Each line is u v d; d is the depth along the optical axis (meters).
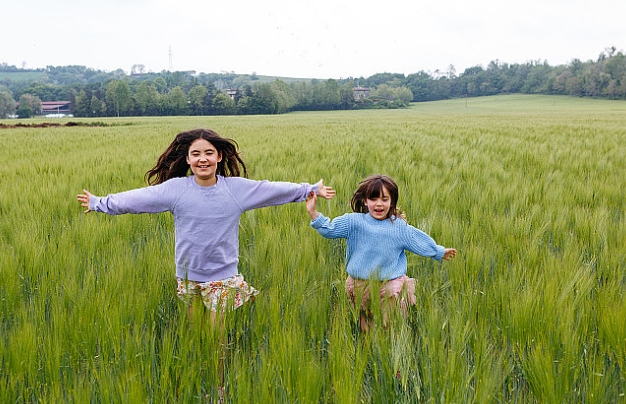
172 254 3.81
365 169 8.75
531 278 3.18
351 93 126.38
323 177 7.43
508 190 5.91
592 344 2.55
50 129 31.88
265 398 2.01
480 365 2.22
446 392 2.08
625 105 95.31
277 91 112.12
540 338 2.44
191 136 3.07
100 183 7.39
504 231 4.16
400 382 2.35
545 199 5.67
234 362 2.36
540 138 15.74
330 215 5.03
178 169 3.33
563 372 2.16
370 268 3.26
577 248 3.79
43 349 2.36
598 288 3.08
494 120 36.97
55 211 5.48
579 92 129.75
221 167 3.37
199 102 109.31
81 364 2.40
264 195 3.20
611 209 5.37
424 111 98.56
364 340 2.69
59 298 2.82
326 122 39.28
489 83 156.50
